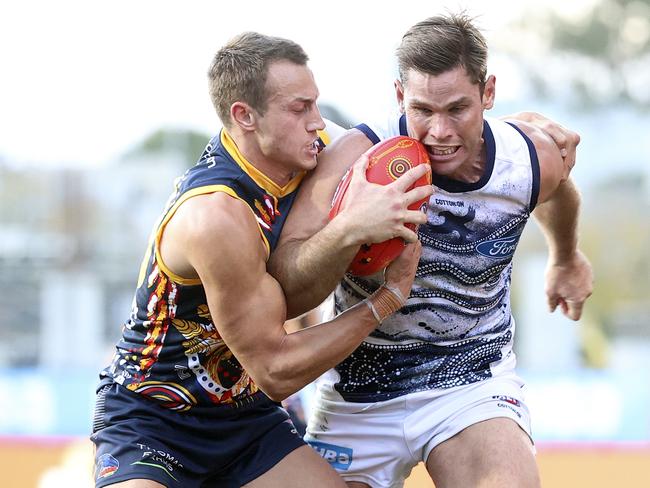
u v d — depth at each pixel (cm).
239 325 1220
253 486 1368
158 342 1315
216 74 1249
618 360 5097
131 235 5131
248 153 1251
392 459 1418
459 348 1388
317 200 1270
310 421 1492
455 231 1317
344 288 1373
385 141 1256
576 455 2828
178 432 1339
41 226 5166
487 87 1280
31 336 4644
